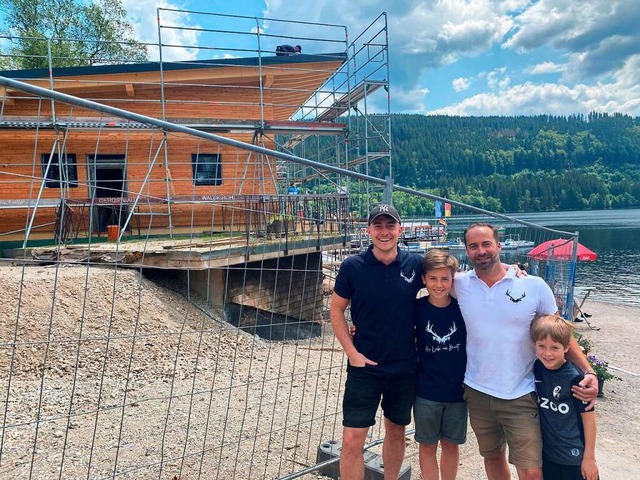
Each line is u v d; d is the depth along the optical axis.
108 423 4.67
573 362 3.13
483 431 3.28
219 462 3.67
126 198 11.13
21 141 13.29
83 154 13.77
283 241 9.18
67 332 6.93
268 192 14.66
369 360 3.16
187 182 14.37
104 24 29.00
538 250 10.77
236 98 15.47
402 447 3.43
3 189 13.19
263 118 15.03
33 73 13.19
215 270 9.72
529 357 3.14
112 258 9.25
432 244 8.19
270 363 7.35
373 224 3.17
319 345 9.09
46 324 6.91
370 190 12.01
